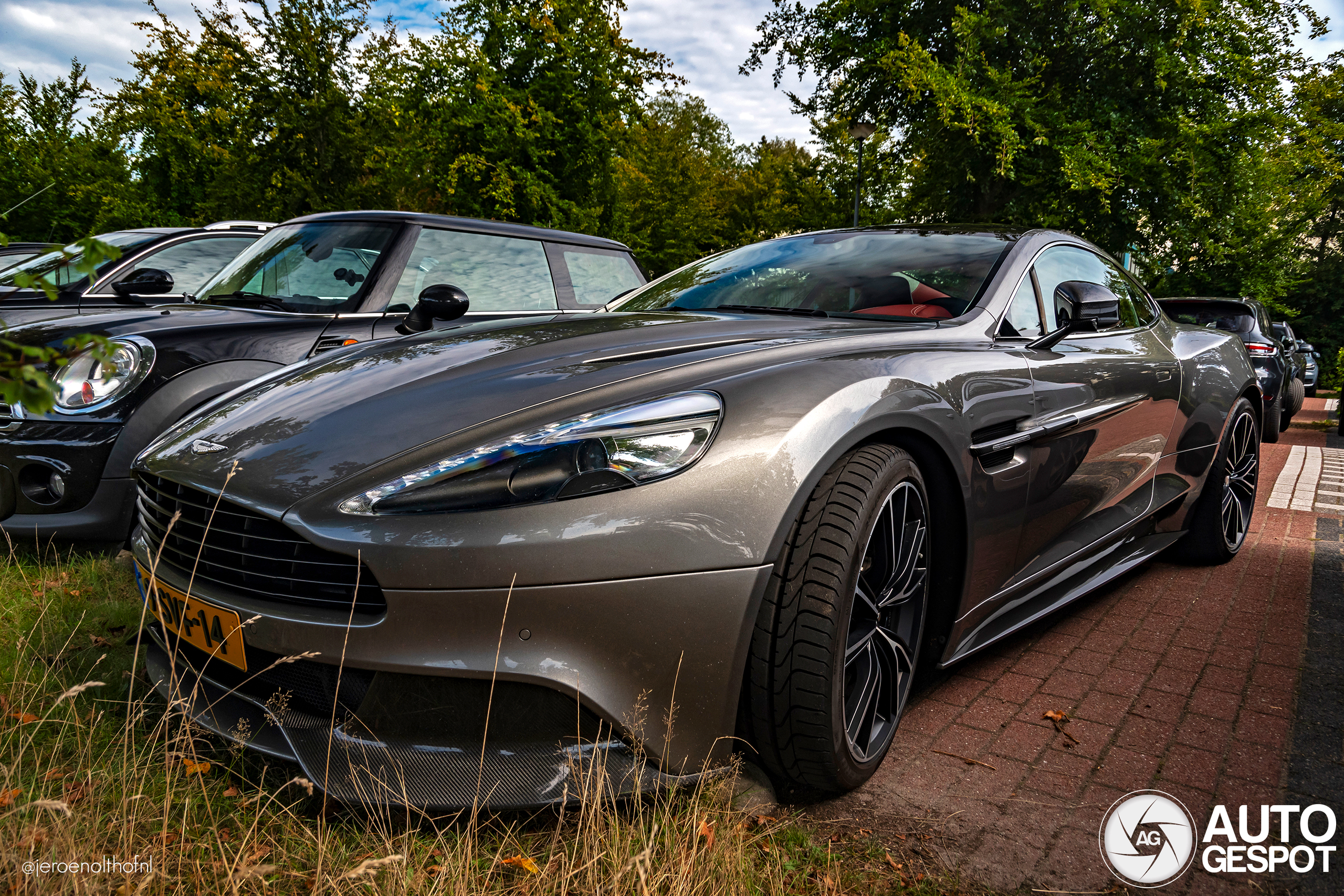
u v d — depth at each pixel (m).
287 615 1.57
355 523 1.51
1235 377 3.72
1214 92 13.25
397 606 1.47
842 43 15.20
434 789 1.48
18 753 1.74
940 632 2.14
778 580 1.63
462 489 1.51
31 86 13.88
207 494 1.73
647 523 1.50
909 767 1.95
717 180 27.33
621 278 5.40
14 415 3.01
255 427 1.88
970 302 2.49
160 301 4.54
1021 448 2.27
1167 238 13.83
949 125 12.34
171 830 1.52
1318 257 33.56
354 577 1.52
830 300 2.62
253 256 4.46
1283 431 11.35
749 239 25.14
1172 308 9.76
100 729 1.87
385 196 10.98
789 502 1.61
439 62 10.30
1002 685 2.42
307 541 1.53
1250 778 1.92
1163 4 12.91
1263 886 1.55
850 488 1.69
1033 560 2.50
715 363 1.83
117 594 2.77
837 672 1.65
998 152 12.20
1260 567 3.72
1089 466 2.66
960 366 2.12
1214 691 2.39
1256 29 13.00
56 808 1.37
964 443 2.01
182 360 3.26
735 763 1.65
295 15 10.15
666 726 1.53
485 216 10.28
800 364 1.83
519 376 1.83
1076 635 2.84
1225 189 13.35
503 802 1.47
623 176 12.18
